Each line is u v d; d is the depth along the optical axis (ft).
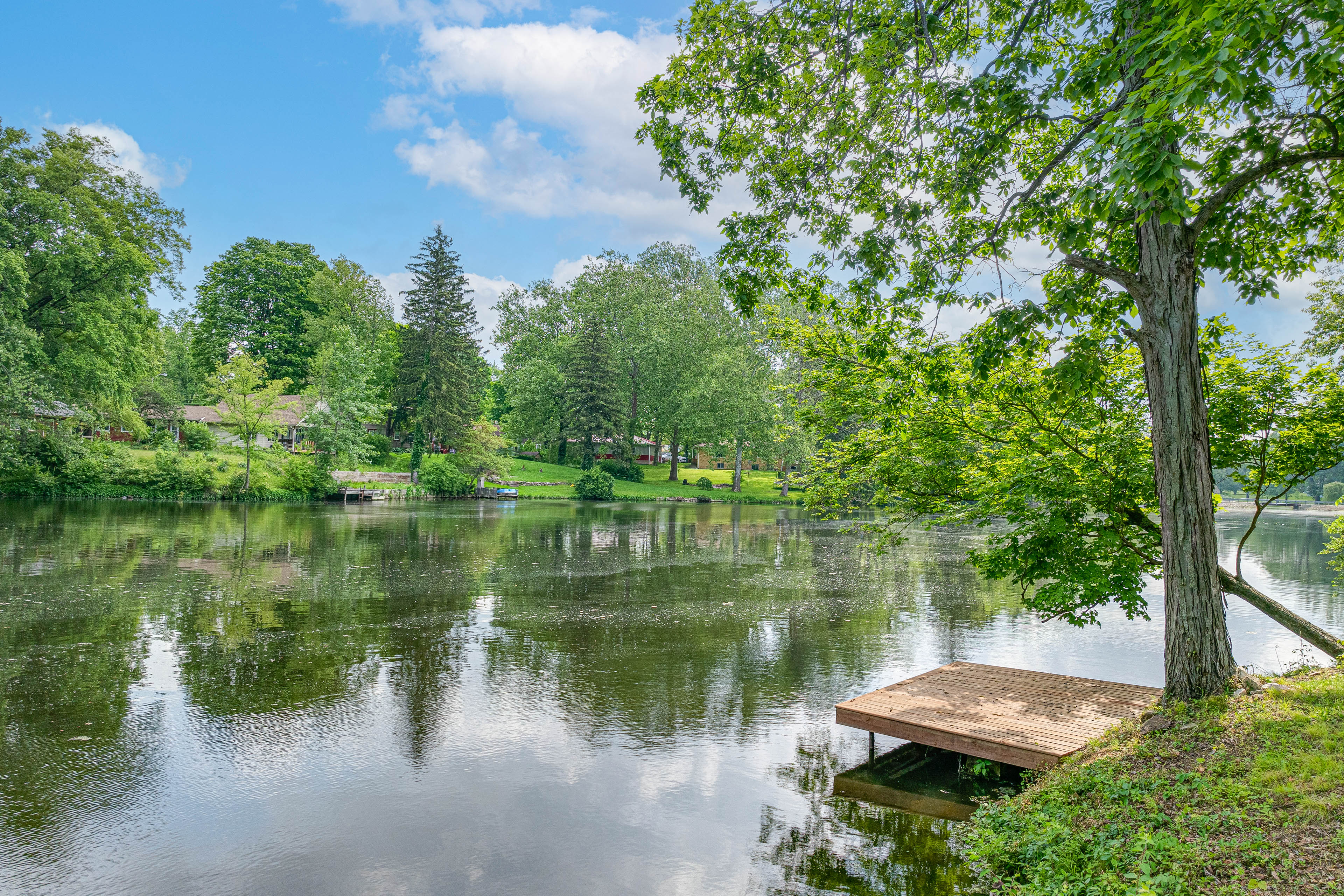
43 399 112.27
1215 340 26.22
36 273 114.52
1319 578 66.74
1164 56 17.83
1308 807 14.98
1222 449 26.81
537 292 251.39
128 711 27.96
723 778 23.31
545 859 18.34
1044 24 24.59
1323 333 41.34
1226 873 13.82
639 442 287.89
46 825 19.62
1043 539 27.94
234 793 21.66
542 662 35.65
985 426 30.45
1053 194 25.86
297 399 188.75
